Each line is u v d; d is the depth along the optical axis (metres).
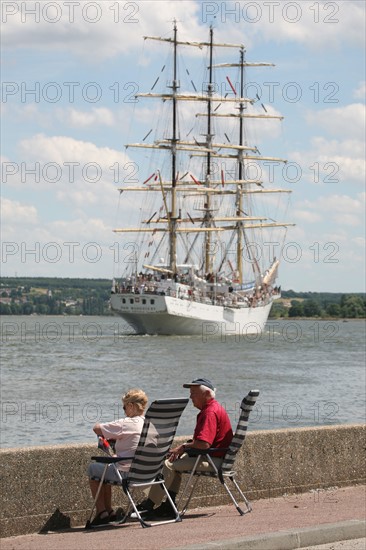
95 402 62.28
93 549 14.09
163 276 164.50
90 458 16.66
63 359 112.94
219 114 174.25
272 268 187.75
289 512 17.28
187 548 13.70
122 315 160.00
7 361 108.69
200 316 160.75
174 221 165.12
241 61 175.62
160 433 16.11
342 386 77.88
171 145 162.75
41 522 16.14
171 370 95.62
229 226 180.75
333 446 19.89
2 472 15.79
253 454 18.88
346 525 15.23
